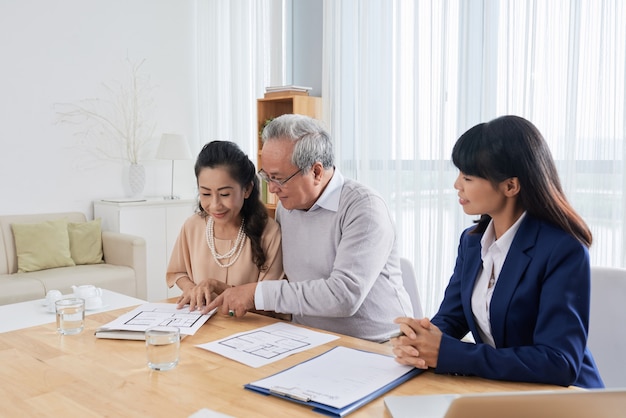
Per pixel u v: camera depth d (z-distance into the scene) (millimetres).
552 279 1173
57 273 3830
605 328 1500
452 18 3545
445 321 1441
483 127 1232
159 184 5227
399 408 958
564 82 3070
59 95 4480
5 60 4180
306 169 1582
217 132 5297
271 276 1843
